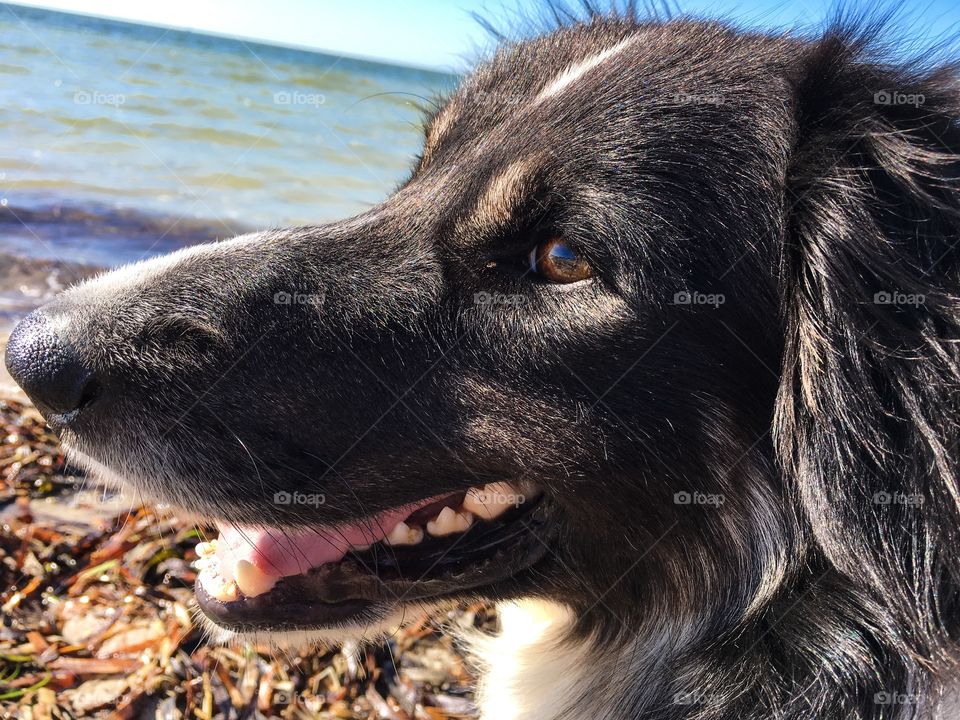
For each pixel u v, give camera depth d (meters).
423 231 0.20
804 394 0.18
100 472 0.20
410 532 0.21
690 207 0.18
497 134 0.21
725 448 0.19
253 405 0.19
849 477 0.18
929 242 0.18
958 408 0.17
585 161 0.19
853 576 0.18
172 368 0.19
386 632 0.22
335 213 0.75
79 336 0.19
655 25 0.24
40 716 0.25
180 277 0.20
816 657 0.19
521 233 0.19
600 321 0.18
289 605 0.21
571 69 0.22
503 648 0.25
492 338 0.19
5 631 0.27
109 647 0.27
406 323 0.20
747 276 0.19
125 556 0.31
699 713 0.20
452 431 0.19
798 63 0.21
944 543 0.17
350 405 0.19
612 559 0.21
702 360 0.19
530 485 0.21
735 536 0.20
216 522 0.20
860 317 0.18
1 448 0.36
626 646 0.22
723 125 0.19
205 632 0.28
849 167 0.18
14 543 0.31
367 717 0.27
